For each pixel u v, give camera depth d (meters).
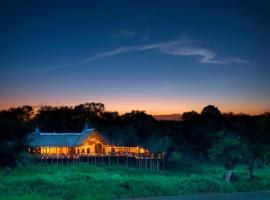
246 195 113.56
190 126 178.12
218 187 119.19
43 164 126.88
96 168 127.00
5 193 96.00
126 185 109.69
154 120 194.50
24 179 105.25
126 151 141.88
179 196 109.69
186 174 133.38
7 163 119.25
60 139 138.62
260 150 135.00
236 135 141.75
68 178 110.00
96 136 138.38
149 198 105.50
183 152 154.25
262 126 173.00
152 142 147.12
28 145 130.38
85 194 100.88
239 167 150.62
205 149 159.62
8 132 135.75
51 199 94.88
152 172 130.50
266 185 125.50
